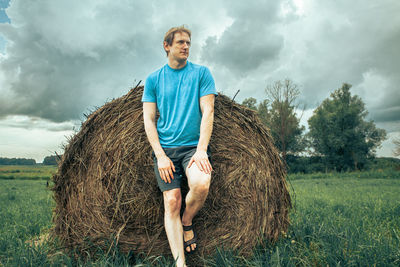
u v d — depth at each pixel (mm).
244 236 2400
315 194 6676
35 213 4090
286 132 30234
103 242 2359
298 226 2631
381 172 19266
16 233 2768
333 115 36219
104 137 2512
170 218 1979
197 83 2043
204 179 1819
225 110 2621
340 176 19672
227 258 2078
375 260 1812
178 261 1868
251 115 2627
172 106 2064
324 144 35969
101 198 2426
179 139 2006
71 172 2502
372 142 35656
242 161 2525
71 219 2459
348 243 2059
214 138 2551
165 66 2150
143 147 2475
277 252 1881
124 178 2428
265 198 2480
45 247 2324
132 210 2396
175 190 1972
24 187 12242
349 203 4742
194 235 2188
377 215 3447
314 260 1956
